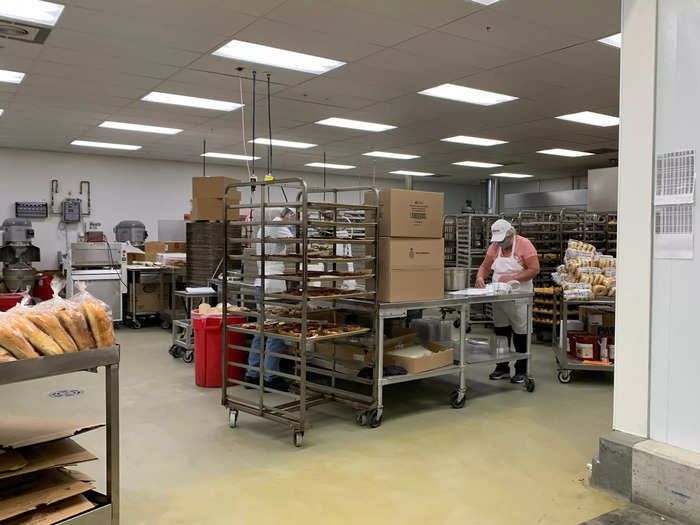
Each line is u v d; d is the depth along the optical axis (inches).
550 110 286.4
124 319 320.8
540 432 141.2
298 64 219.1
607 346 194.2
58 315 77.7
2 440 78.2
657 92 102.2
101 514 80.2
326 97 262.2
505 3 160.7
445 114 295.1
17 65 215.9
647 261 103.7
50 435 80.7
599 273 200.8
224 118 303.9
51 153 406.0
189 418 149.1
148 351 240.1
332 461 120.6
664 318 102.0
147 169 444.8
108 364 81.4
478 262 321.1
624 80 106.4
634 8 104.4
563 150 402.3
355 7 163.5
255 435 136.6
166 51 200.7
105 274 292.8
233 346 142.8
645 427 105.1
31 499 75.5
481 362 169.6
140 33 183.8
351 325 152.1
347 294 139.6
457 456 124.3
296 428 127.9
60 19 172.6
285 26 177.8
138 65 216.2
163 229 382.9
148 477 111.1
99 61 211.5
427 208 151.5
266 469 115.8
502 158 439.8
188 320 229.9
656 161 102.5
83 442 129.2
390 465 118.8
